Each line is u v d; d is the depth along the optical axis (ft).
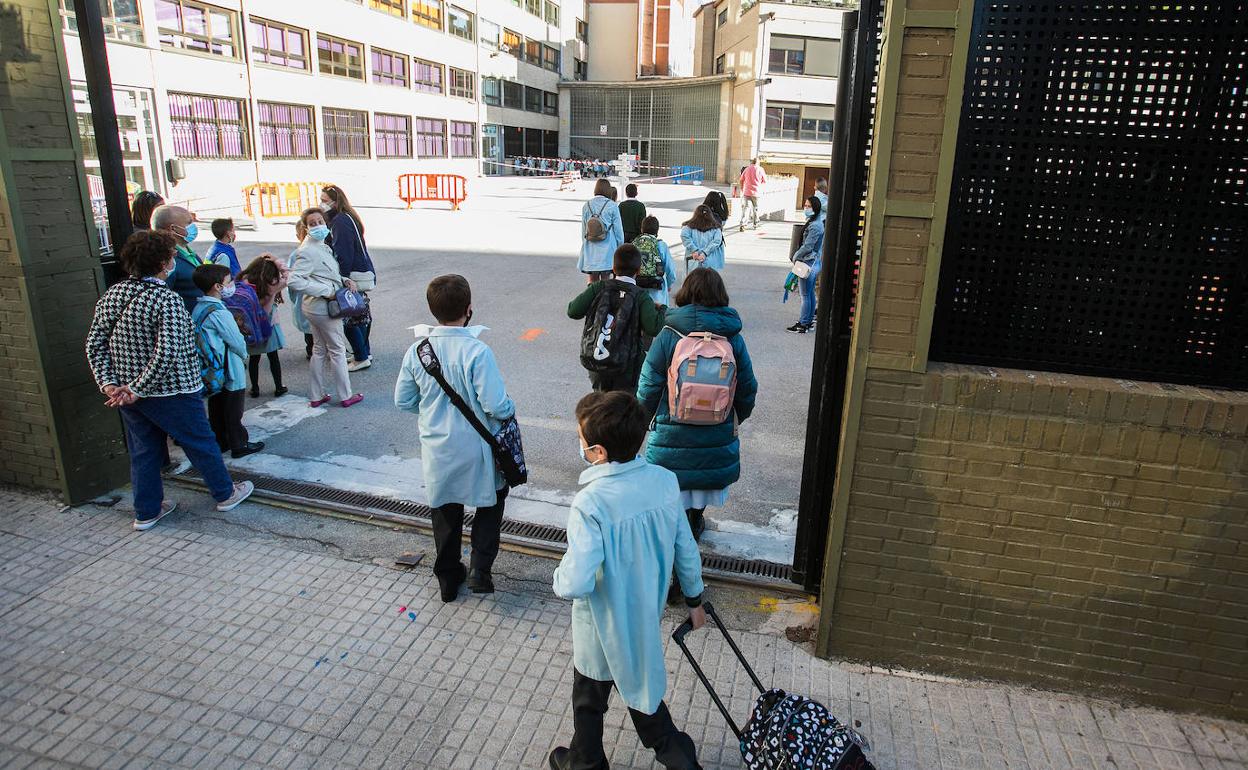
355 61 102.37
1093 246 9.59
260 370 25.12
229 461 17.93
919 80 8.98
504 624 12.20
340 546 14.43
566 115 171.94
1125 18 8.89
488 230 61.52
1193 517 9.57
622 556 7.66
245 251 47.62
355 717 10.15
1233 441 9.25
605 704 8.61
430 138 124.67
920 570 10.59
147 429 14.37
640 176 159.53
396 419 20.84
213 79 76.38
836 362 11.92
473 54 135.23
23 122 14.21
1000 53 9.23
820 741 7.87
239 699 10.43
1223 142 9.02
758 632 12.03
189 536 14.64
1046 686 10.70
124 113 65.62
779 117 123.75
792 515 15.94
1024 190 9.58
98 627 11.87
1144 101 9.09
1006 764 9.48
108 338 13.57
